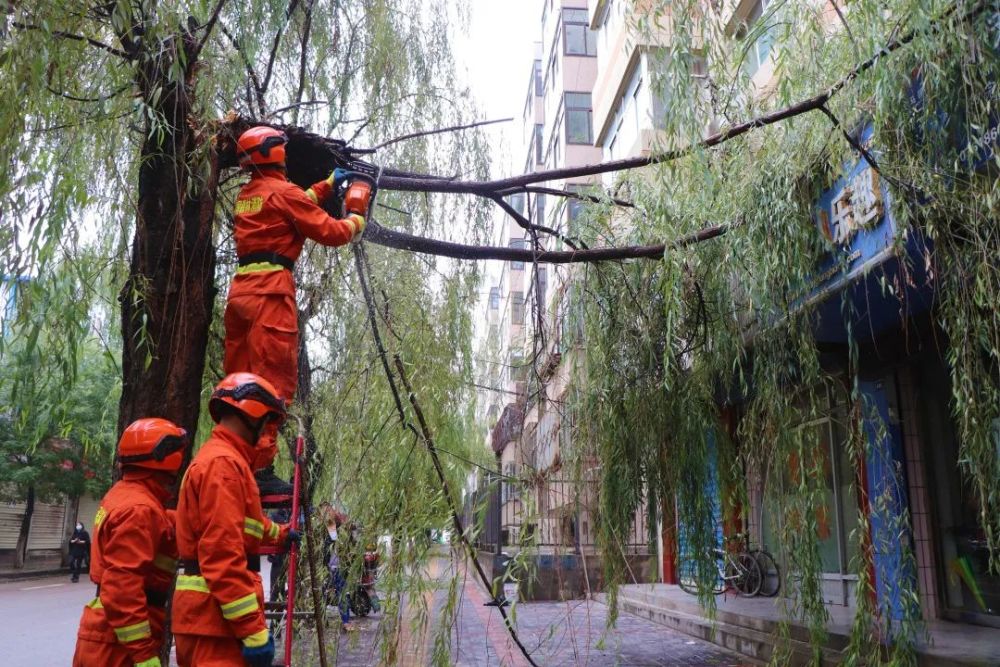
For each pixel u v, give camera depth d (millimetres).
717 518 6977
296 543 3459
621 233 6328
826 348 7434
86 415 15695
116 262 4383
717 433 5996
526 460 5629
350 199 3768
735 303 5527
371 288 4906
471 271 5836
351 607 5508
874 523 5914
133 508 3049
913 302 6051
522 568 4703
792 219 4816
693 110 4699
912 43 4195
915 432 7535
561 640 8695
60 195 3398
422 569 4418
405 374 4637
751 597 9883
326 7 5996
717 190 5121
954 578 7141
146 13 3518
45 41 3234
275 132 3482
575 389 6199
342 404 5055
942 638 6152
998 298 3996
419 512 4438
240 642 2686
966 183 4273
